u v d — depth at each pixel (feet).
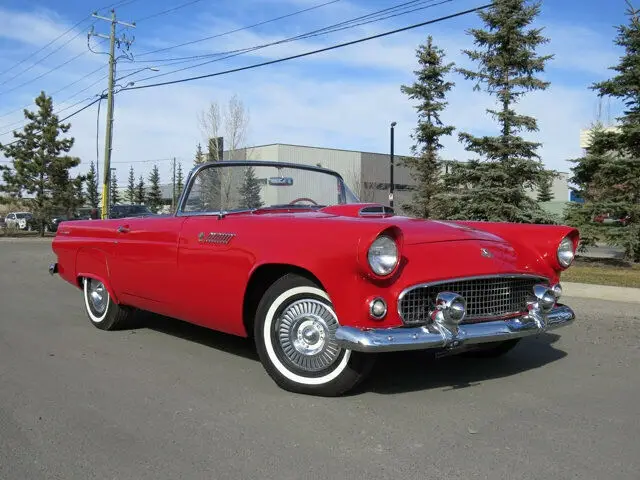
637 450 10.40
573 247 14.61
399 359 16.43
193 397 13.21
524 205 51.16
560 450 10.37
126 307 19.76
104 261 18.95
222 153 116.88
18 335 19.75
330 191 18.07
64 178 120.78
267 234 13.19
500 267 12.87
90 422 11.76
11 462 9.94
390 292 11.64
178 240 15.49
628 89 47.21
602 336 20.53
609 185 48.83
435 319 11.73
